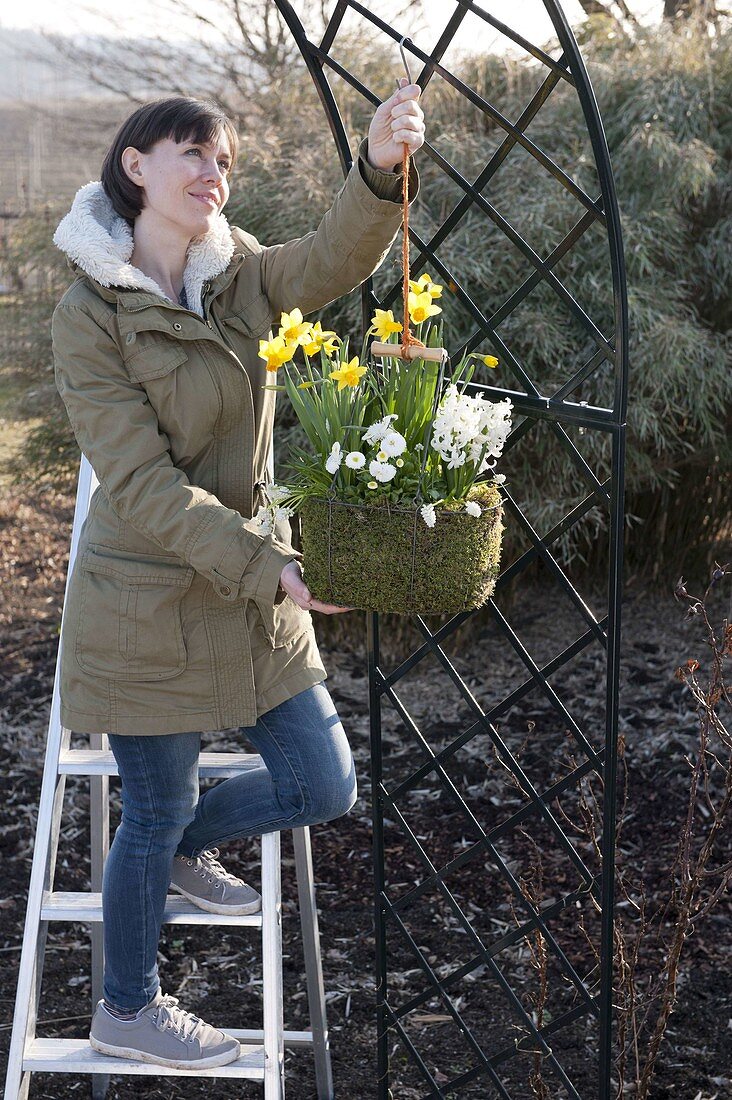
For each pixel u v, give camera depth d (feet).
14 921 9.70
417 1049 8.14
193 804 5.92
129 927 5.89
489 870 10.39
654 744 12.37
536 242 13.66
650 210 13.99
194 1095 7.71
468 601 5.06
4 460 19.22
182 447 5.54
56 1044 6.12
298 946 9.41
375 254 5.69
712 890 9.66
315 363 10.05
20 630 16.44
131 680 5.53
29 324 16.61
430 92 15.21
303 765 5.95
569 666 14.46
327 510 4.95
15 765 12.44
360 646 15.21
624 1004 6.59
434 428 4.92
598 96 14.55
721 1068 7.66
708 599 15.94
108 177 5.51
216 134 5.41
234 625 5.64
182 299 5.71
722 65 14.65
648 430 14.37
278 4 5.75
